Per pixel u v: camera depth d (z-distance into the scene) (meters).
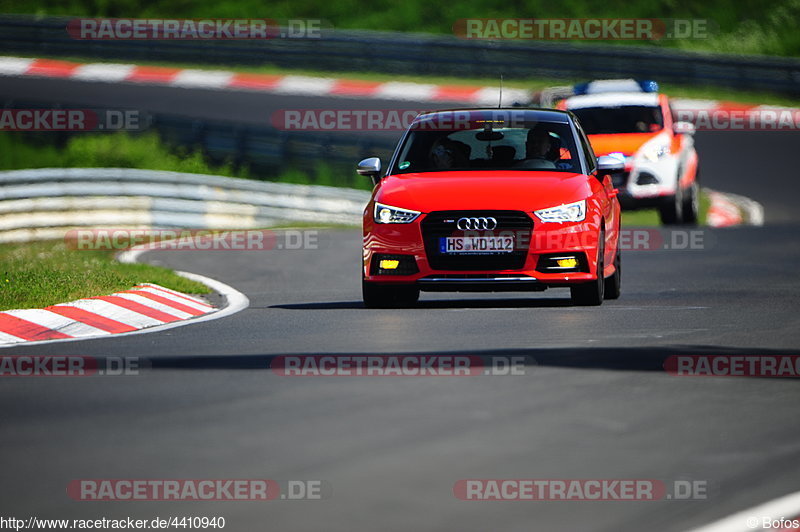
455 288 40.72
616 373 27.66
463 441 21.12
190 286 49.19
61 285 43.94
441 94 146.25
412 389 25.83
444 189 41.19
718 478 18.95
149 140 114.56
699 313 39.22
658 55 151.50
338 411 23.62
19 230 82.25
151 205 88.44
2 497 17.94
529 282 40.31
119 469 19.41
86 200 85.62
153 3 185.62
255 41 163.75
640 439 21.41
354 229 84.19
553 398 24.88
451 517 16.88
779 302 42.44
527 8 178.12
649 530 16.47
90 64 161.25
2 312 37.78
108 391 26.11
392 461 19.77
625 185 76.06
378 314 40.19
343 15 180.12
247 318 39.62
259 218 92.94
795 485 18.66
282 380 27.03
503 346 31.78
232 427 22.31
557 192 40.91
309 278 55.00
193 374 28.00
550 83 154.62
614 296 45.03
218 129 113.75
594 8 177.50
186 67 163.62
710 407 24.14
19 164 110.94
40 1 188.88
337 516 16.89
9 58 163.12
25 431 22.28
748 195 104.88
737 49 170.12
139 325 39.50
